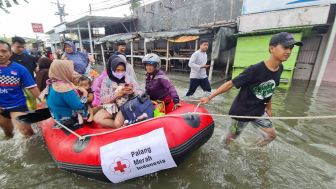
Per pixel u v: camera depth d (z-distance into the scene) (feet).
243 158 9.94
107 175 7.78
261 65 8.14
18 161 10.34
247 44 26.78
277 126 13.47
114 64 10.41
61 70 8.35
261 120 9.38
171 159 7.64
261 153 10.27
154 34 37.73
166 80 10.14
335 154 10.35
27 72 11.29
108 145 7.83
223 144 10.84
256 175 8.87
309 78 27.76
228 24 30.35
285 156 10.14
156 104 10.12
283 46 7.36
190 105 9.63
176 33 34.37
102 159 7.72
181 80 31.35
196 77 19.07
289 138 11.90
